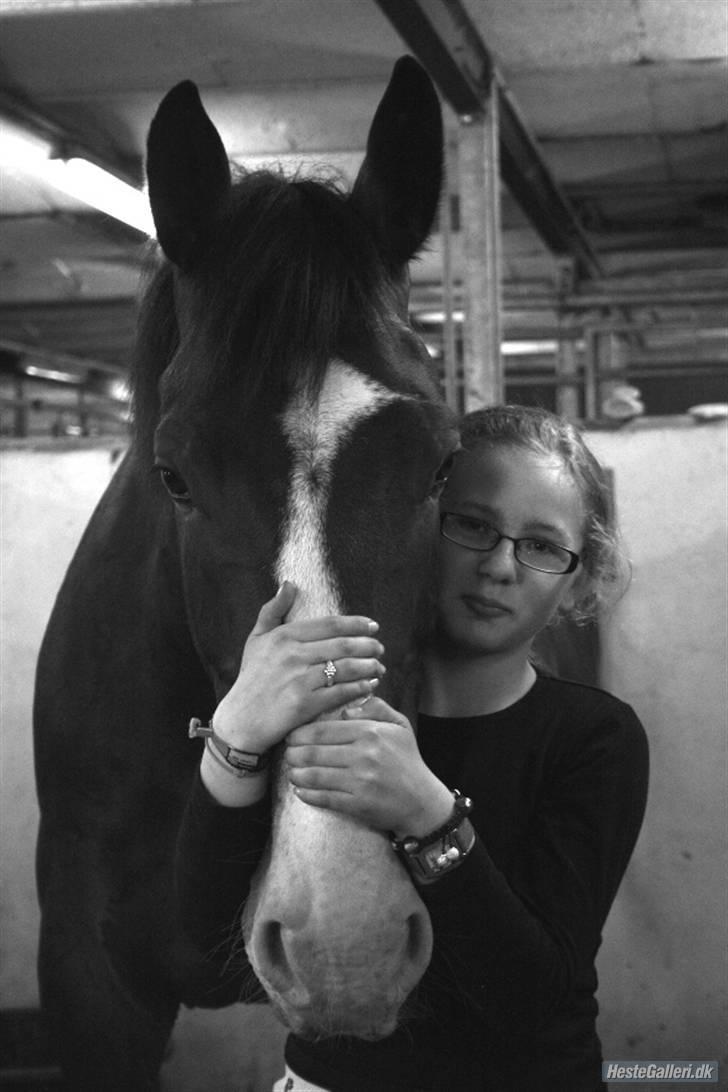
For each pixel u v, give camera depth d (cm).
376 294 124
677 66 365
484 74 320
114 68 371
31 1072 279
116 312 664
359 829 103
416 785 105
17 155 402
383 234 137
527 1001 114
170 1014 190
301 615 109
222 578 116
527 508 124
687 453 289
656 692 288
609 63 361
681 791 286
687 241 572
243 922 113
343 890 101
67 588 197
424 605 120
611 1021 284
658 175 489
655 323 637
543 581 126
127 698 177
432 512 121
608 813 125
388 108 137
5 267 590
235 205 131
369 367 118
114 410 927
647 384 835
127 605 178
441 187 137
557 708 129
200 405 118
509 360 838
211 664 122
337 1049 124
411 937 107
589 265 576
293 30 343
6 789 305
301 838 103
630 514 291
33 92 388
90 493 309
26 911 302
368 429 115
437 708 131
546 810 126
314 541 111
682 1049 281
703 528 288
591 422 296
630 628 288
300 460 113
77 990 185
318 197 128
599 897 121
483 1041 121
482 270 321
